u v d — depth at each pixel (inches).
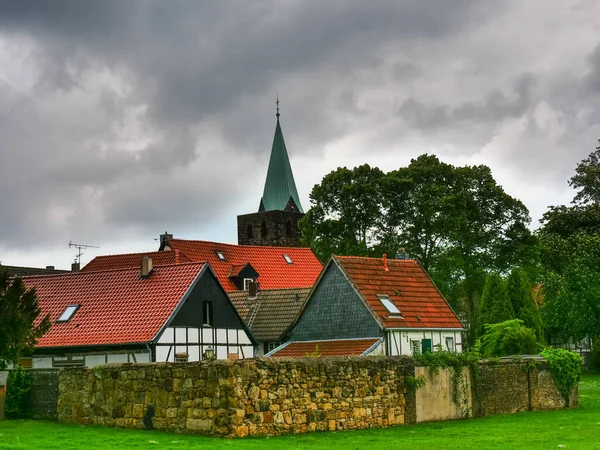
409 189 3169.3
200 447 895.1
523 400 1499.8
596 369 2984.7
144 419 1074.7
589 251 2933.1
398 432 1114.1
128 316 1745.8
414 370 1278.3
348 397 1157.1
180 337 1728.6
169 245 2645.2
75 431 1048.8
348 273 1924.2
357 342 1852.9
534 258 3221.0
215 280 1838.1
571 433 1097.4
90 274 1904.5
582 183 3526.1
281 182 4643.2
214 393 1016.2
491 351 1894.7
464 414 1359.5
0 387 1208.8
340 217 3250.5
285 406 1066.1
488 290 2444.6
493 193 3255.4
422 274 2095.2
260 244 4468.5
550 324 2940.5
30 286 1937.7
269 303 2171.5
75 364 1722.4
